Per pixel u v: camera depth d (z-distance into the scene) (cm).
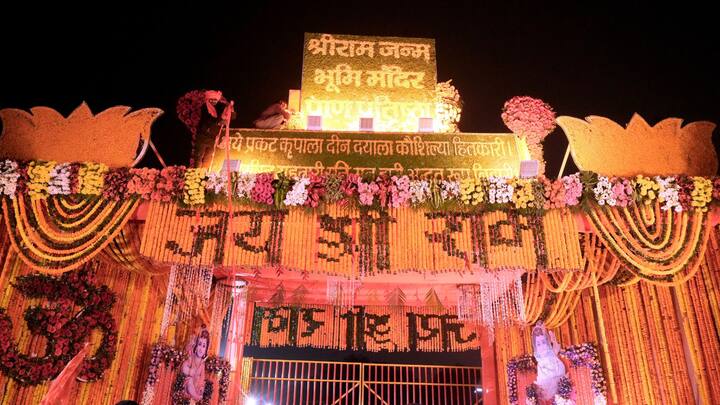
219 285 780
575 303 733
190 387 688
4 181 495
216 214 519
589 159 548
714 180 524
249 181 516
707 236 518
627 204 521
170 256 505
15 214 496
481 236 519
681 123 559
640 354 634
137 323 649
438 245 517
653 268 516
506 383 820
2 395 508
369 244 517
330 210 524
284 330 862
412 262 512
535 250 516
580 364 716
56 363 546
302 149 580
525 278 734
